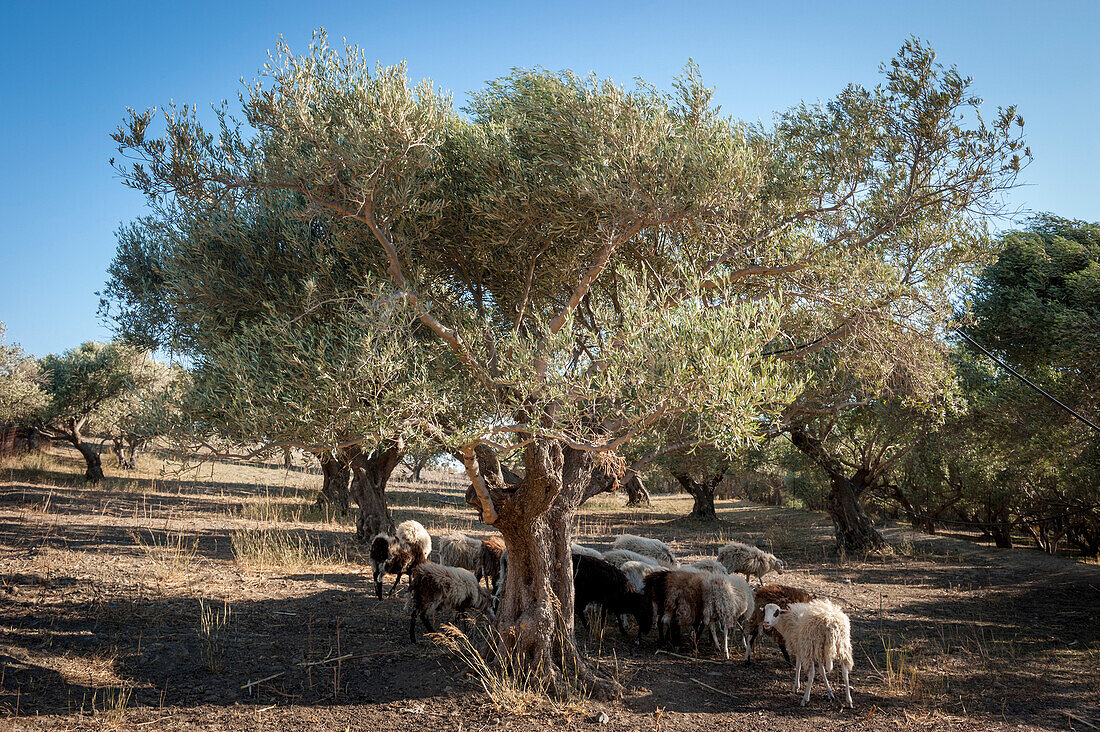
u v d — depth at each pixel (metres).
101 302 13.73
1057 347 12.25
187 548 13.02
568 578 7.34
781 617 7.17
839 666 7.80
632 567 9.41
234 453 6.24
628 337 5.67
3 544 11.84
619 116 7.00
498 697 6.39
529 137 7.74
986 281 14.10
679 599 8.20
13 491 18.81
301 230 8.38
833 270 7.70
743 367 5.29
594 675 7.00
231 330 7.92
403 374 6.23
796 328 8.81
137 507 17.97
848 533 17.27
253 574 11.30
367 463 16.31
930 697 6.96
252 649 7.62
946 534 22.86
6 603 8.46
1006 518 20.17
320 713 6.08
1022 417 12.90
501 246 7.85
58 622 7.93
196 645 7.61
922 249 8.38
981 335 14.01
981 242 8.28
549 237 7.55
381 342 6.17
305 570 12.05
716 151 7.27
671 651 8.39
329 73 6.98
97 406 24.23
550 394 5.60
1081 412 12.22
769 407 5.78
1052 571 14.74
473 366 6.61
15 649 6.92
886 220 8.26
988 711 6.63
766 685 7.27
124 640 7.56
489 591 9.39
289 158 6.53
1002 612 11.02
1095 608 11.34
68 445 32.78
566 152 7.33
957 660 8.30
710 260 7.59
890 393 8.60
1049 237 14.23
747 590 8.30
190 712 5.95
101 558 11.44
